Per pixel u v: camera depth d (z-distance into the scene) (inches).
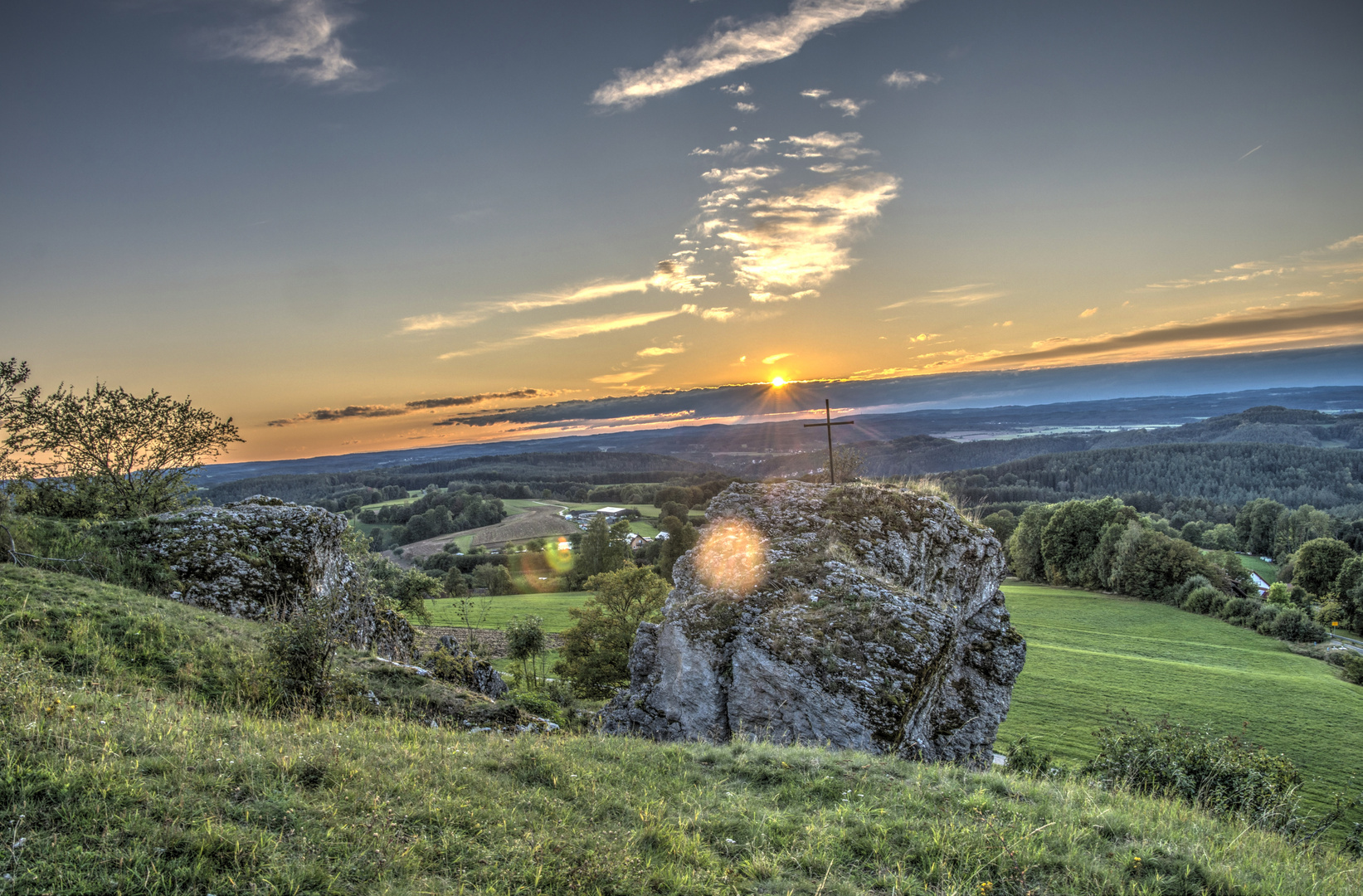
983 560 731.4
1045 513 3951.8
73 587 540.4
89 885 186.1
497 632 2069.4
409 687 567.8
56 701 300.7
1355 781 1285.7
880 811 308.8
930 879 256.5
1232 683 1882.4
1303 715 1644.9
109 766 246.2
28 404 1000.2
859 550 648.4
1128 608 3051.2
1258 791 421.7
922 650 502.3
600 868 237.3
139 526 726.5
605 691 1616.6
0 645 406.9
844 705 472.1
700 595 611.5
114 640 471.5
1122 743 489.1
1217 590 2987.2
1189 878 259.3
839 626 523.5
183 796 238.4
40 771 231.5
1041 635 2573.8
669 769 361.7
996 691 653.9
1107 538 3430.1
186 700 413.4
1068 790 363.3
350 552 1240.2
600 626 1706.4
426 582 1653.5
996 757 895.1
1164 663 2092.8
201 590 678.5
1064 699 1715.1
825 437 1013.2
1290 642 2568.9
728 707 532.1
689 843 267.6
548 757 350.3
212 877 198.8
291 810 245.4
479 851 241.0
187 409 1129.4
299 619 483.5
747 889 241.3
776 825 292.0
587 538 3681.1
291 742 330.6
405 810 263.1
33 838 201.0
